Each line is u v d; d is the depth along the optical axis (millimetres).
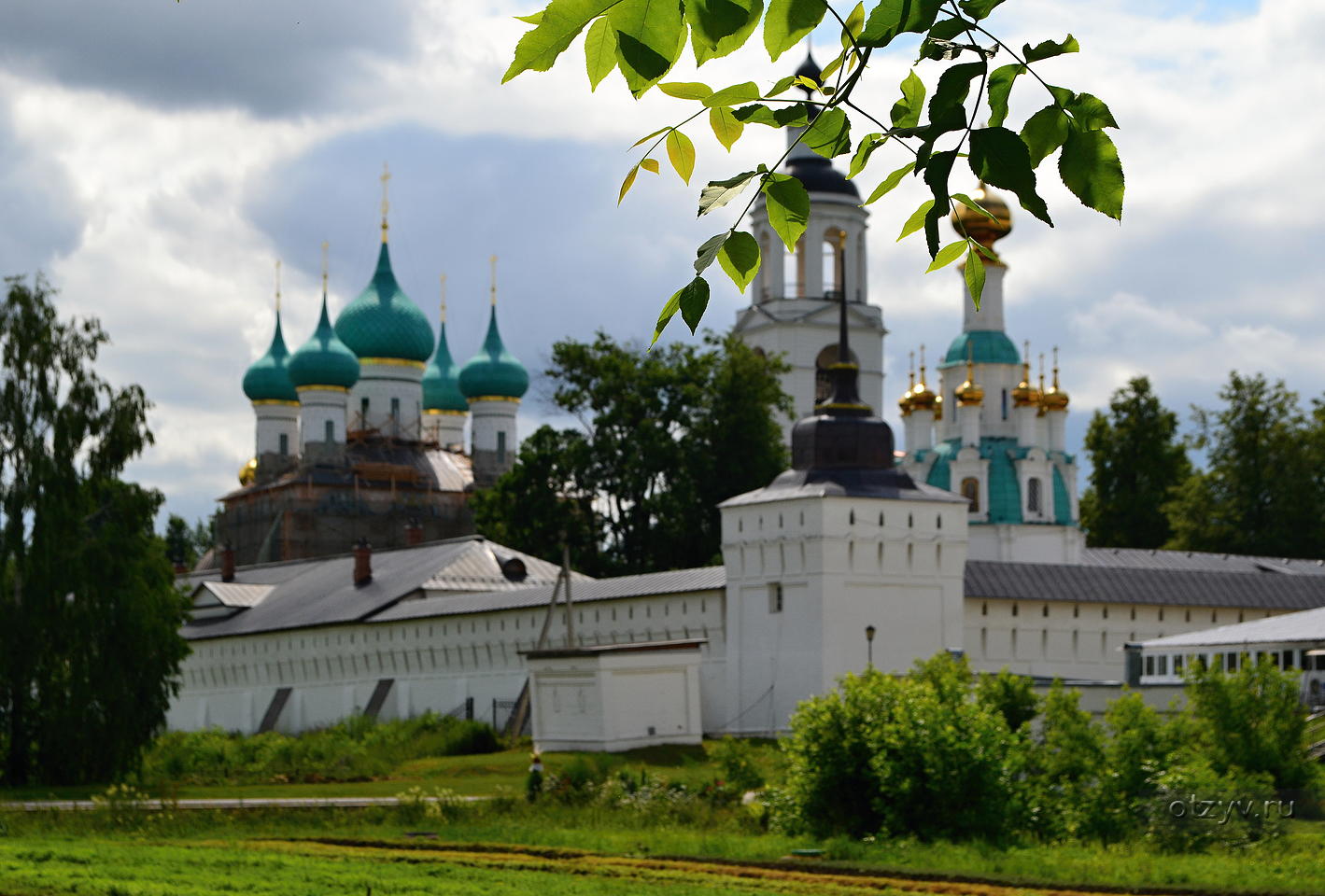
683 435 120250
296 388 160125
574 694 77250
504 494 122250
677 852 41531
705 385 121500
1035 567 86250
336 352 157500
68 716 67438
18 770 68062
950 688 45562
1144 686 71500
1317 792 46250
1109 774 43281
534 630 92438
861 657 78812
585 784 54406
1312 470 137125
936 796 42812
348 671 106375
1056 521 119312
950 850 40469
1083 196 7109
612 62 6781
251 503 159875
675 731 77812
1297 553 136125
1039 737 54250
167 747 84500
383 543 156500
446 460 167125
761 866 38906
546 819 50781
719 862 39656
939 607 81250
